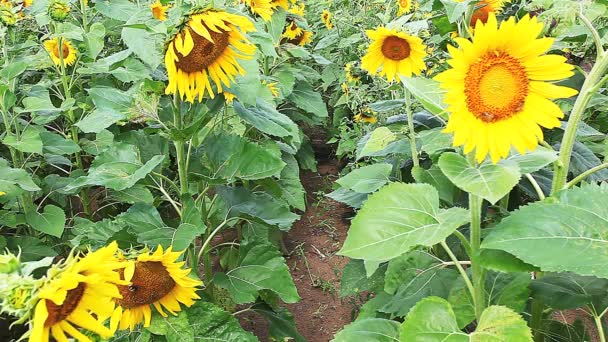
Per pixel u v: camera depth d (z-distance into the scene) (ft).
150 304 6.16
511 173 4.08
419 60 8.62
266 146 12.30
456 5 6.10
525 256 3.86
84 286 4.14
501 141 4.09
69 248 11.27
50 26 12.44
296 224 15.01
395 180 8.59
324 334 10.89
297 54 13.20
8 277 3.67
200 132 9.61
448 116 4.45
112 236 6.96
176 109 7.59
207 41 6.65
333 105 19.29
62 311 4.05
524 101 4.11
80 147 11.44
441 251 8.03
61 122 14.83
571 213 4.13
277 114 8.76
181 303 6.68
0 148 12.38
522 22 4.01
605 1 5.56
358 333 5.24
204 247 8.34
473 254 4.82
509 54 4.12
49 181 11.00
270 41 7.93
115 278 4.27
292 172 13.33
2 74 9.48
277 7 12.53
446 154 4.41
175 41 6.51
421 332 4.26
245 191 8.61
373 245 4.35
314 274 12.84
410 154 8.48
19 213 10.52
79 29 11.62
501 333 4.21
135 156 7.93
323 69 20.13
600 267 3.66
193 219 7.20
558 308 5.45
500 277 5.86
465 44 4.04
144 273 5.93
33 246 9.64
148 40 6.98
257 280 7.80
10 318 8.48
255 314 11.30
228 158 8.06
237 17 6.70
